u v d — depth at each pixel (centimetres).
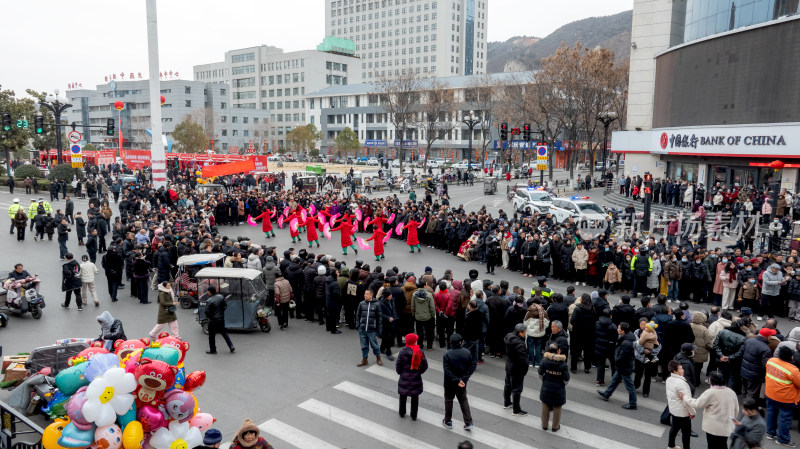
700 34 3606
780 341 991
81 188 4106
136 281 1689
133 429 688
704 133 3328
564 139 8650
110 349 1064
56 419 880
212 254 1730
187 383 749
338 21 17112
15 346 1289
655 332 1086
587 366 1198
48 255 2295
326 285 1410
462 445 577
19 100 5312
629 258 1794
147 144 11694
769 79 2870
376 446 884
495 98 7425
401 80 7419
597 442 901
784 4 2883
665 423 962
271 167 8631
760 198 2622
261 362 1223
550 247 1989
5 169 5684
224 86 12862
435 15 15150
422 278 1378
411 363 964
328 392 1079
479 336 1163
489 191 4984
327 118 11838
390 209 2870
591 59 5150
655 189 3597
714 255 1697
